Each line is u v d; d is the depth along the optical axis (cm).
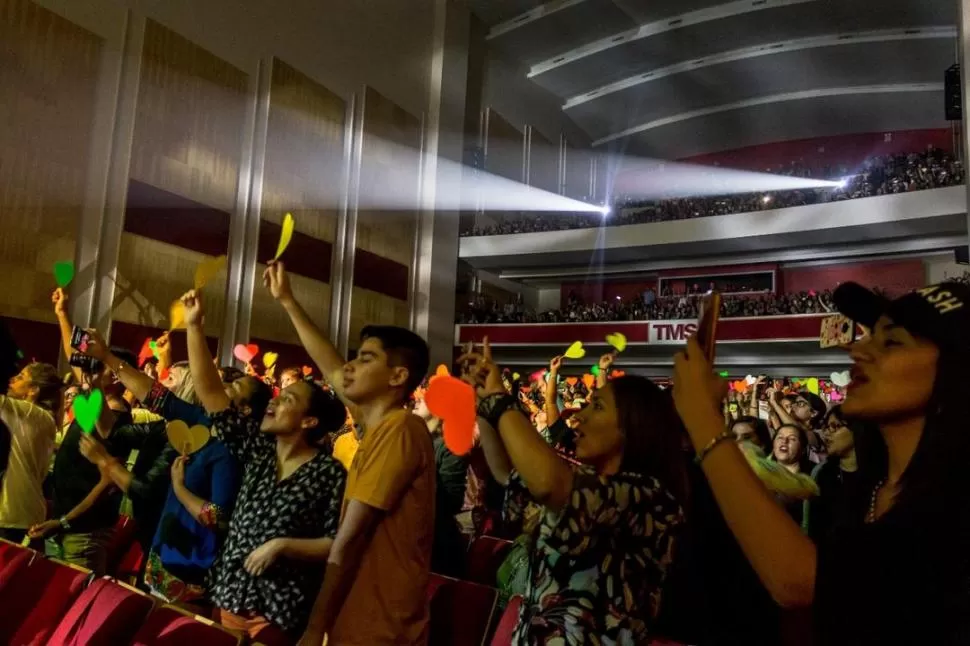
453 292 1841
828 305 1518
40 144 976
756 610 230
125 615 209
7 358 223
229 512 244
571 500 142
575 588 143
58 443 390
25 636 233
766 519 92
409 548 172
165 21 1162
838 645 83
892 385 92
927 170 1470
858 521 99
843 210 1511
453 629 250
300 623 196
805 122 2134
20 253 947
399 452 171
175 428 230
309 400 214
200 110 1209
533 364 1833
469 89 1945
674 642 196
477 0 1902
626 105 2295
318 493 204
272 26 1363
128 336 1074
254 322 1284
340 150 1521
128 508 423
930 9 1684
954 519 81
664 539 147
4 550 267
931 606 79
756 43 1934
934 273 1639
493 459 203
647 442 158
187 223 1180
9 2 939
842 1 1709
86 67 1038
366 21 1611
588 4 1881
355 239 1542
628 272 1966
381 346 190
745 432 316
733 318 1593
